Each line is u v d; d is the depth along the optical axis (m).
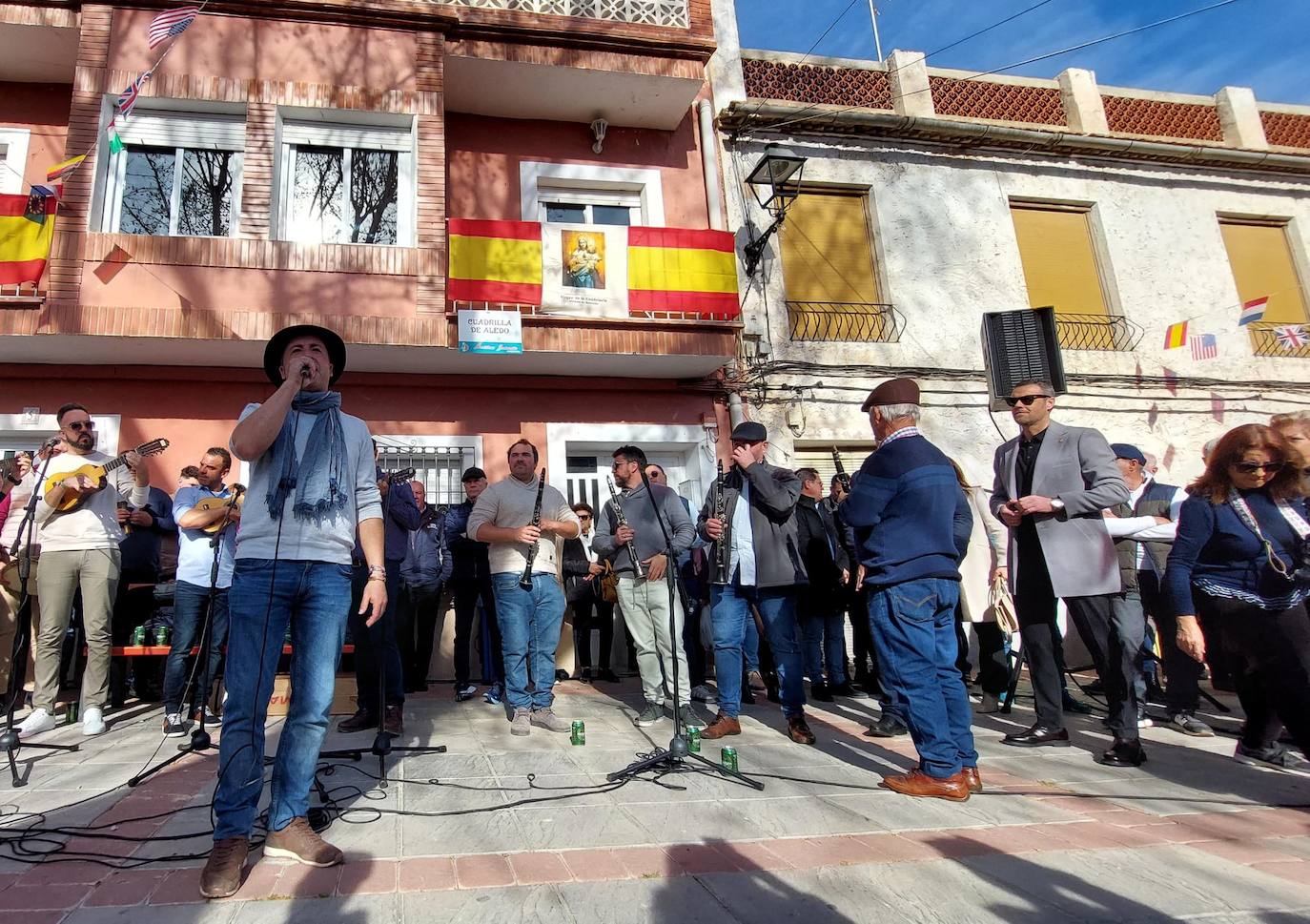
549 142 9.14
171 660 4.73
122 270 6.88
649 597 4.95
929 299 9.59
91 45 7.20
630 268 8.12
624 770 3.51
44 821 2.89
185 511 5.02
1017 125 10.51
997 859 2.50
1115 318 10.13
